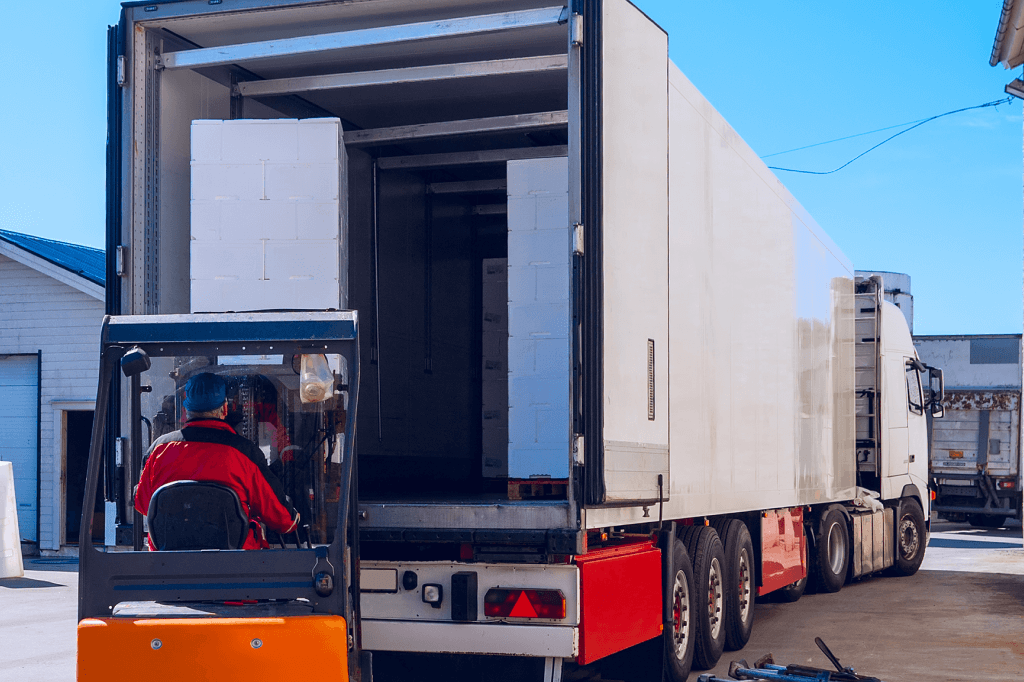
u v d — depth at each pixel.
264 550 4.80
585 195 5.81
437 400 9.65
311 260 6.19
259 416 5.24
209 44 7.14
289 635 4.59
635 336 6.34
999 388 27.14
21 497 19.78
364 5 6.53
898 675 8.50
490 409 10.37
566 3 6.50
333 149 6.23
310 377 5.16
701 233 8.01
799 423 10.87
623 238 6.19
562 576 5.85
